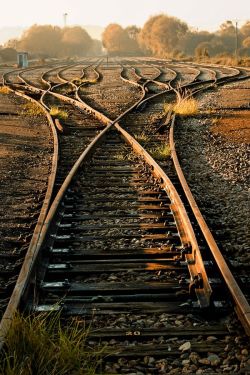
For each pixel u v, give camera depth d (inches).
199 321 213.9
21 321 189.3
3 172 476.1
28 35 7003.0
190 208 363.9
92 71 2201.0
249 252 291.1
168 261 273.6
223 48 5078.7
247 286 246.2
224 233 319.3
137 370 181.5
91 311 222.4
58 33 7199.8
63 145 610.2
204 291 231.1
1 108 946.7
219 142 624.7
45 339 186.4
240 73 1782.7
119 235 313.1
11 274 263.1
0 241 308.5
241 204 382.6
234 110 888.9
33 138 657.0
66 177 426.6
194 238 271.7
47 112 842.2
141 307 225.3
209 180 455.8
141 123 761.6
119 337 200.8
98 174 466.9
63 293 240.2
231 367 180.5
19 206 376.8
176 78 1628.9
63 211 354.0
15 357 169.5
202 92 1195.3
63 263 273.7
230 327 205.5
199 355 189.3
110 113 871.7
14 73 2140.7
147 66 2598.4
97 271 262.7
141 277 258.1
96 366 177.3
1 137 652.1
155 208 363.6
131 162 517.0
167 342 198.2
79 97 1082.7
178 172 436.1
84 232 323.3
